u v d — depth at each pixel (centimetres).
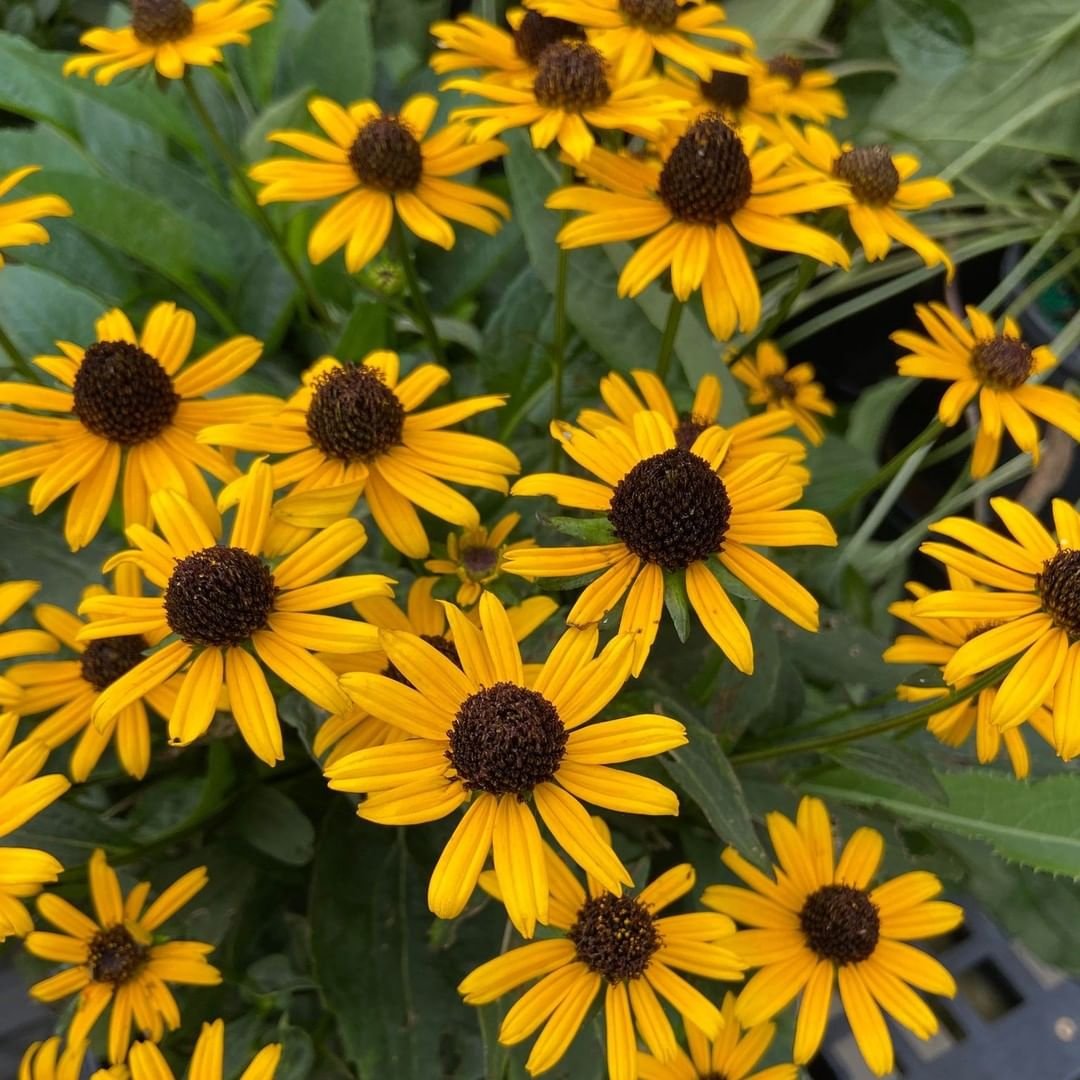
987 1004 36
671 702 29
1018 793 32
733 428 30
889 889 28
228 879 32
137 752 29
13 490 35
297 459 28
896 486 40
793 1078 28
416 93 47
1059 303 48
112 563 26
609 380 30
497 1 48
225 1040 31
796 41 47
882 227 32
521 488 26
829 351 55
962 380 32
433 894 22
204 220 42
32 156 40
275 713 24
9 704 27
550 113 31
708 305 29
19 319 37
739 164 29
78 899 31
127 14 46
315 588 25
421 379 29
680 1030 30
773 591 25
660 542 25
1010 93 45
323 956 32
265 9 36
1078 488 46
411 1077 31
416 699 23
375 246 32
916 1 45
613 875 23
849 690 38
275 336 42
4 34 41
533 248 37
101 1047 31
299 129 39
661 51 33
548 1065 25
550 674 24
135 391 28
